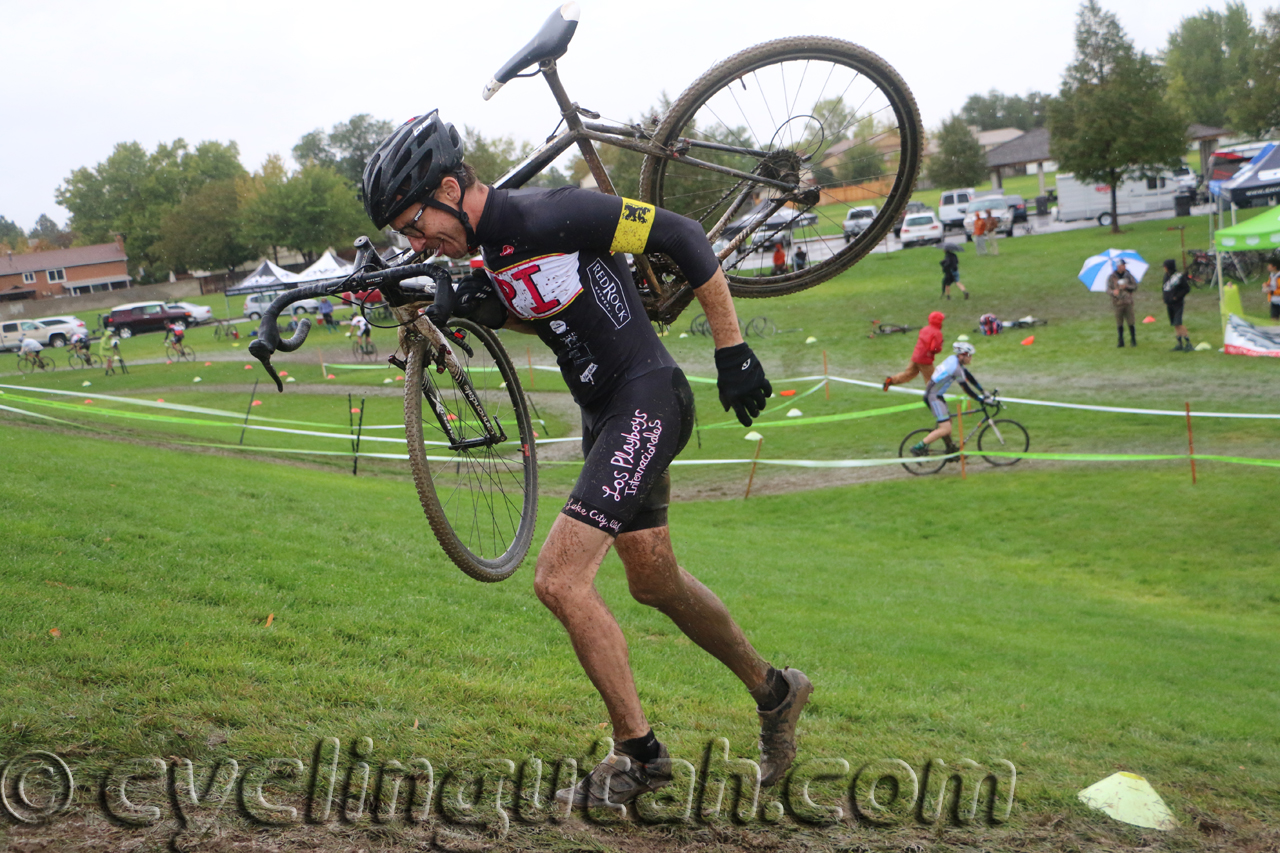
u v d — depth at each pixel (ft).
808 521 39.93
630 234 8.11
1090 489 40.09
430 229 8.02
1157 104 119.03
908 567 32.14
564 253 8.13
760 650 19.60
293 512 29.14
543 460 52.37
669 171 10.50
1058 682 19.42
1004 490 41.34
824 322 93.97
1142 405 52.95
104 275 319.68
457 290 8.68
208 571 18.90
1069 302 87.51
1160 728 16.57
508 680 13.94
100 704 10.48
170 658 12.50
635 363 8.53
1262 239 64.95
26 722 9.67
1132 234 120.37
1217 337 67.77
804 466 44.68
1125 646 23.30
